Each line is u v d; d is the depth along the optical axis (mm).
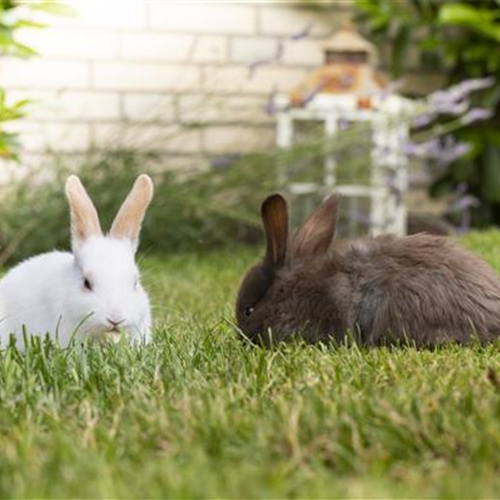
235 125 11281
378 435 3107
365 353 4684
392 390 3680
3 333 5012
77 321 4715
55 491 2682
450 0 11734
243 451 3016
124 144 11023
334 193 5695
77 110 11508
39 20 11289
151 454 3064
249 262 9273
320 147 10281
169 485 2656
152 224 10102
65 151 11109
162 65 11734
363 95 10945
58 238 9664
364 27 12242
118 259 4820
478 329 5066
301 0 12047
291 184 10453
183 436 3156
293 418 3176
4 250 9570
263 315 5414
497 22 11477
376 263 5273
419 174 12164
